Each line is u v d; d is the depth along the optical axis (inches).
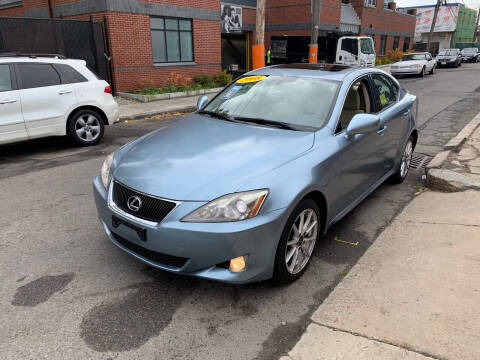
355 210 179.8
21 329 103.7
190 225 103.7
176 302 115.1
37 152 281.0
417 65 872.3
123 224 115.0
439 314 105.8
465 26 2361.0
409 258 134.2
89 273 129.3
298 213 116.0
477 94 570.3
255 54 524.7
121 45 525.7
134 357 94.5
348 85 155.3
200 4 615.2
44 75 267.7
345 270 132.3
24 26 453.4
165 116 434.9
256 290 120.8
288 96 155.3
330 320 105.3
